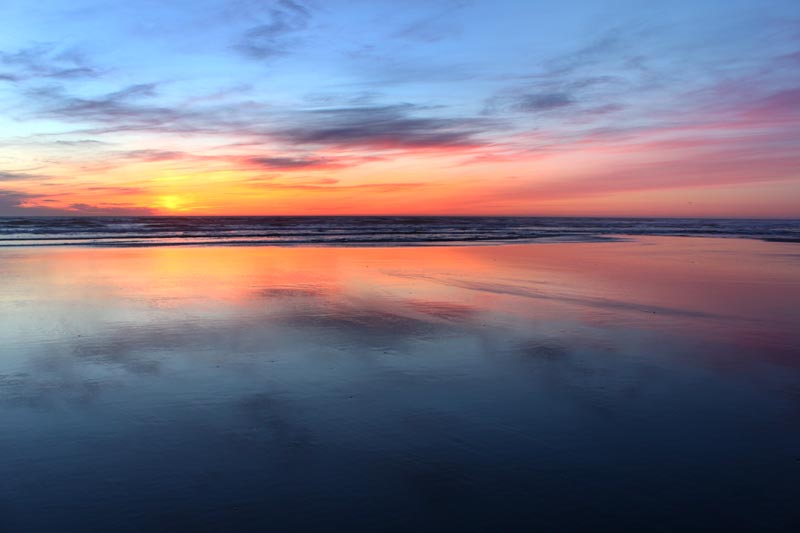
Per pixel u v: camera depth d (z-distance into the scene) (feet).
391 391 18.58
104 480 12.57
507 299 36.40
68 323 28.30
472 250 80.12
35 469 13.01
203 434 15.08
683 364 21.67
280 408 17.01
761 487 12.30
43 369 20.65
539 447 14.35
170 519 11.07
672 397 17.99
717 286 42.22
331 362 21.91
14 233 129.59
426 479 12.73
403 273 50.31
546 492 12.13
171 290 39.45
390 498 11.92
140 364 21.38
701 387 18.97
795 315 31.24
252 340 25.21
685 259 64.95
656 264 58.85
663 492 12.09
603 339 25.67
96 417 16.16
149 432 15.16
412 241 104.32
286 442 14.64
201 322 28.86
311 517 11.19
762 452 13.99
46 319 29.22
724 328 27.94
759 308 33.32
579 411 16.79
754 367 21.29
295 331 27.07
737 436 14.94
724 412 16.67
